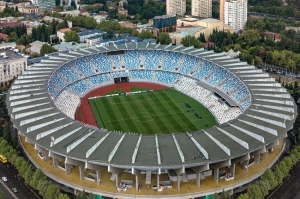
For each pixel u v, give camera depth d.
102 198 197.50
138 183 199.50
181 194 192.62
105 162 190.12
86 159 192.75
